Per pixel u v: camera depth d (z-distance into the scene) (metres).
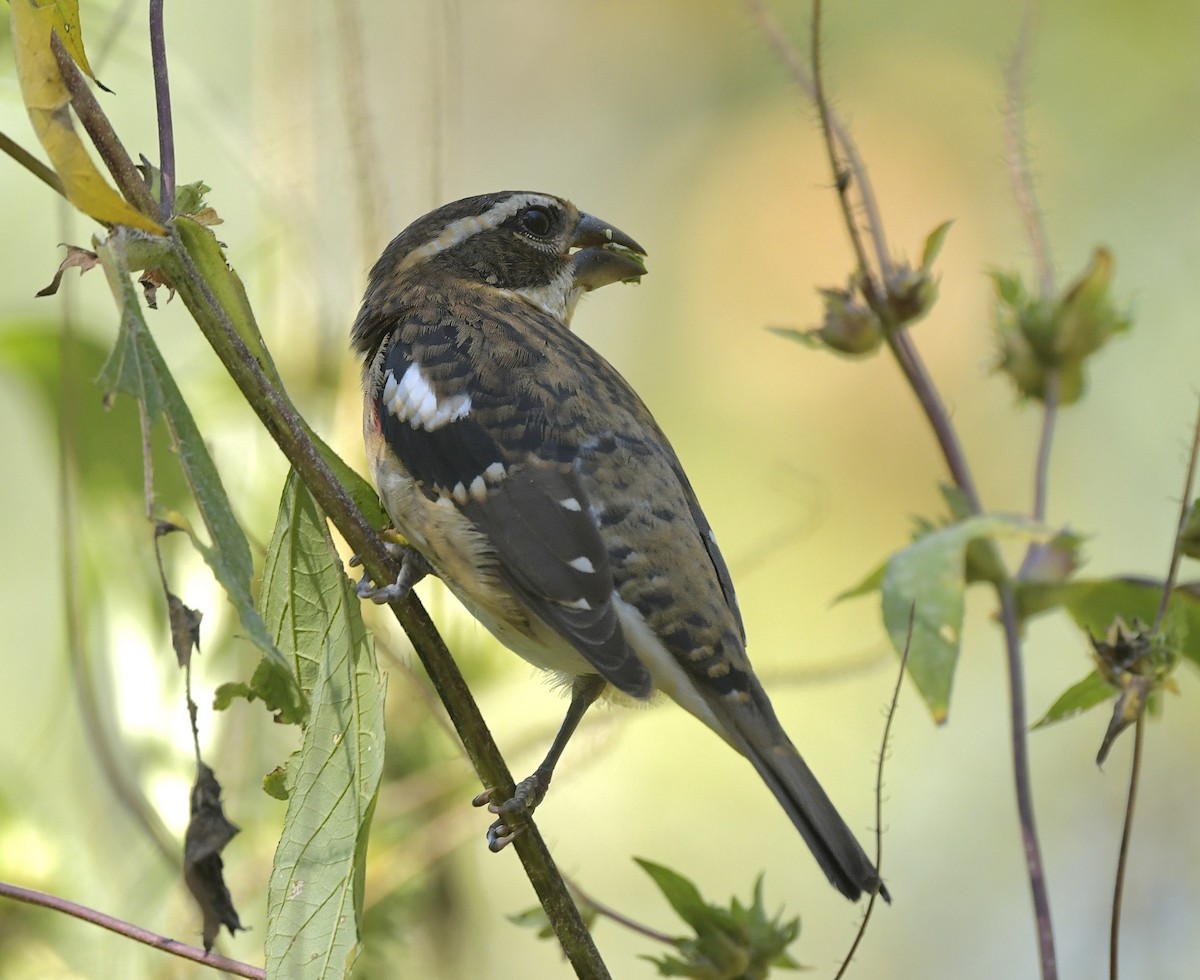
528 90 16.84
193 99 11.08
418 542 7.98
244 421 10.62
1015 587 7.96
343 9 9.38
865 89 15.96
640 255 9.95
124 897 9.41
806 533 11.82
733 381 15.72
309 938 6.31
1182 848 12.85
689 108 16.59
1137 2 15.20
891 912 13.13
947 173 15.61
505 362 8.19
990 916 12.98
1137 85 15.19
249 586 5.82
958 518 7.98
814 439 15.32
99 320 12.84
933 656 7.19
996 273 8.43
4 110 11.41
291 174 10.33
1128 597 7.88
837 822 7.22
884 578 7.32
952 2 15.98
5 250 12.45
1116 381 14.56
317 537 6.69
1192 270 14.63
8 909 9.35
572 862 12.98
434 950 9.98
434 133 9.55
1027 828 7.34
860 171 8.09
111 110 12.52
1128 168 15.06
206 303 6.28
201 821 5.96
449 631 9.78
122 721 9.80
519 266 9.53
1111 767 13.25
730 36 16.53
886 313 7.99
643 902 12.90
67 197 5.69
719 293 15.98
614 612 7.50
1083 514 14.50
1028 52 8.54
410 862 9.33
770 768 7.36
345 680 6.61
